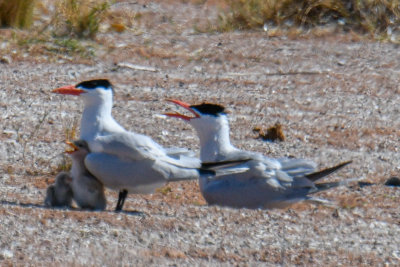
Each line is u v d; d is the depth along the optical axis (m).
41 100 15.66
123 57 19.02
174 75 18.02
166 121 15.00
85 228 9.38
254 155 10.89
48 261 8.38
